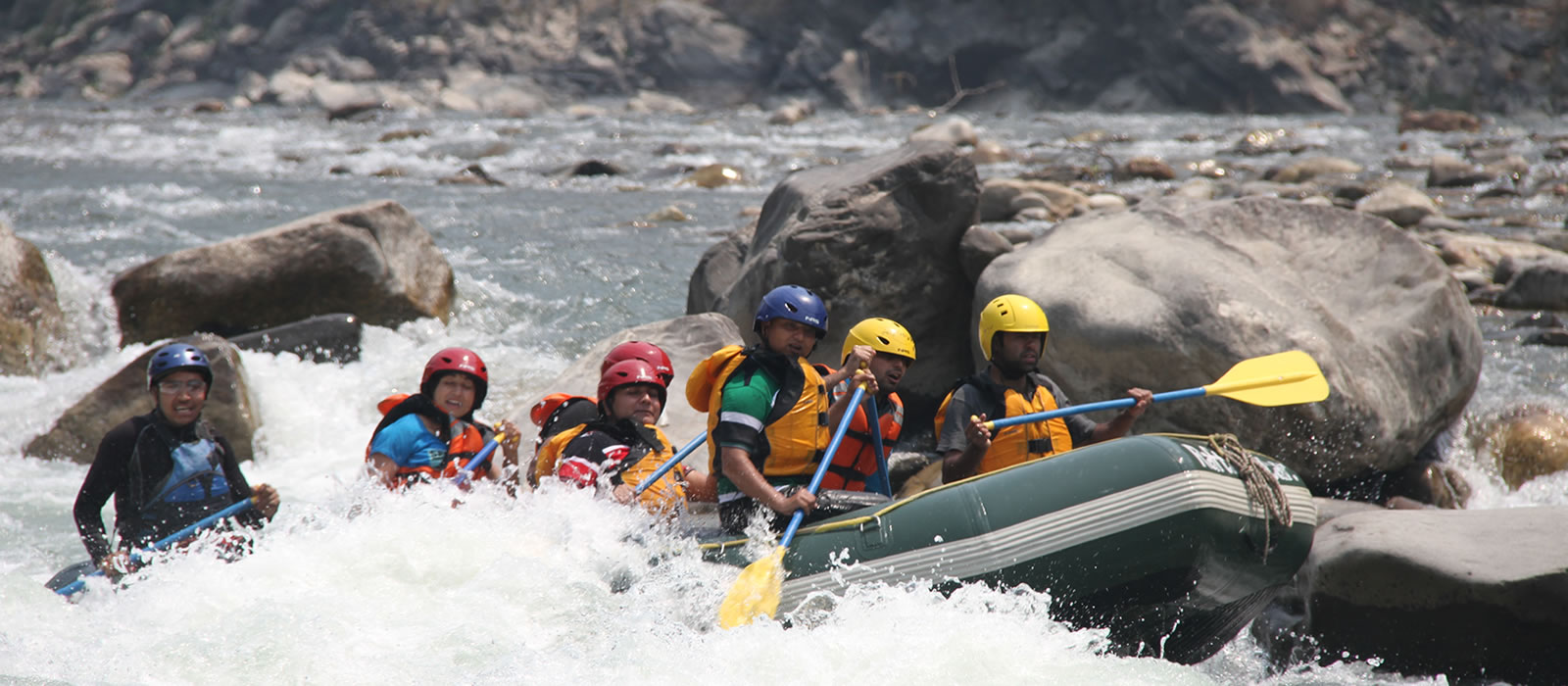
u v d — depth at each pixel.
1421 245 26.52
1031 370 18.56
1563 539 16.70
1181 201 29.11
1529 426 26.86
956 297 30.33
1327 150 103.31
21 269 33.78
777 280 29.61
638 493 18.19
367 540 17.92
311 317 36.94
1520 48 188.62
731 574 16.41
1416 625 16.84
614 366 19.00
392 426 19.81
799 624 15.93
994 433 18.06
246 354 32.50
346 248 37.00
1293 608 18.64
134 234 57.47
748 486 16.02
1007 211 64.06
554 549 17.67
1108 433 18.52
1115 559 15.48
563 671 14.70
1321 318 24.88
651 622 16.06
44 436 28.66
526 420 27.22
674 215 66.31
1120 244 26.64
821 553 16.14
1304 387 18.91
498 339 38.19
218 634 15.58
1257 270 26.03
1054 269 26.58
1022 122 153.88
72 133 124.56
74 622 16.38
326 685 14.52
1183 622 16.36
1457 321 25.83
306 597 16.70
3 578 17.17
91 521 18.84
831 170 32.72
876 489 17.81
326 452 29.77
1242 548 15.69
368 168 96.56
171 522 19.12
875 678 14.70
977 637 15.32
